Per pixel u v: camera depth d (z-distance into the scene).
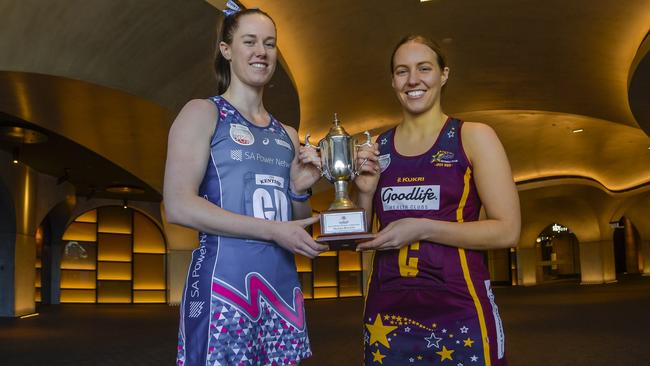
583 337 8.57
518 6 10.18
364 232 1.87
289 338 1.87
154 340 9.81
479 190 2.15
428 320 2.12
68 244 22.11
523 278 32.47
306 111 13.97
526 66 12.77
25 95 9.80
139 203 22.88
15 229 15.53
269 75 1.96
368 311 2.23
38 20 6.39
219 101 1.89
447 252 2.12
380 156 2.28
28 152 14.98
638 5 9.57
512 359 6.76
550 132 19.66
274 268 1.86
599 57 11.95
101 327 12.36
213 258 1.79
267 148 1.93
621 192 28.25
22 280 15.89
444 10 10.15
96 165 16.75
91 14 6.59
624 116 15.66
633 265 43.28
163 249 23.41
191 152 1.80
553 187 26.70
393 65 2.27
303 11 9.35
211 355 1.72
